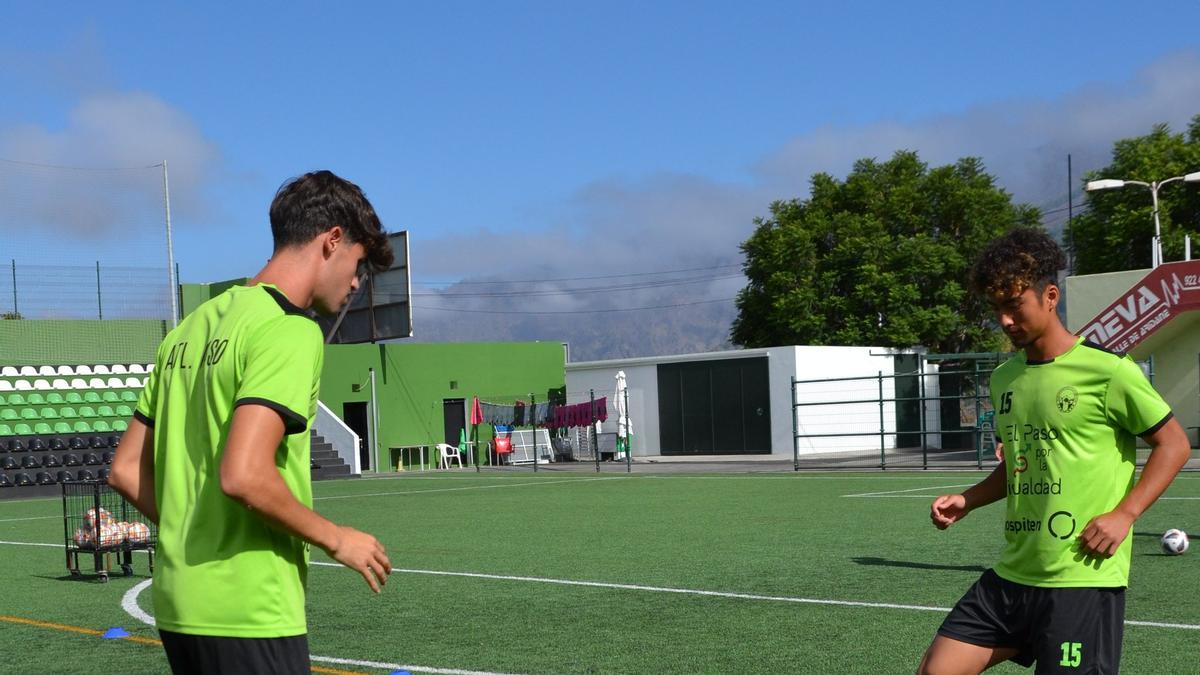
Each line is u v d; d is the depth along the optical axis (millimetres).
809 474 22812
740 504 15992
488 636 6754
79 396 29297
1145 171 39438
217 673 2428
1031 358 3344
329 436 30375
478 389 36062
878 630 6613
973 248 41031
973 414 34031
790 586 8344
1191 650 5809
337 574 9586
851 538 11336
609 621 7148
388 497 20141
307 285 2594
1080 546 3129
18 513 18641
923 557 9734
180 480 2523
